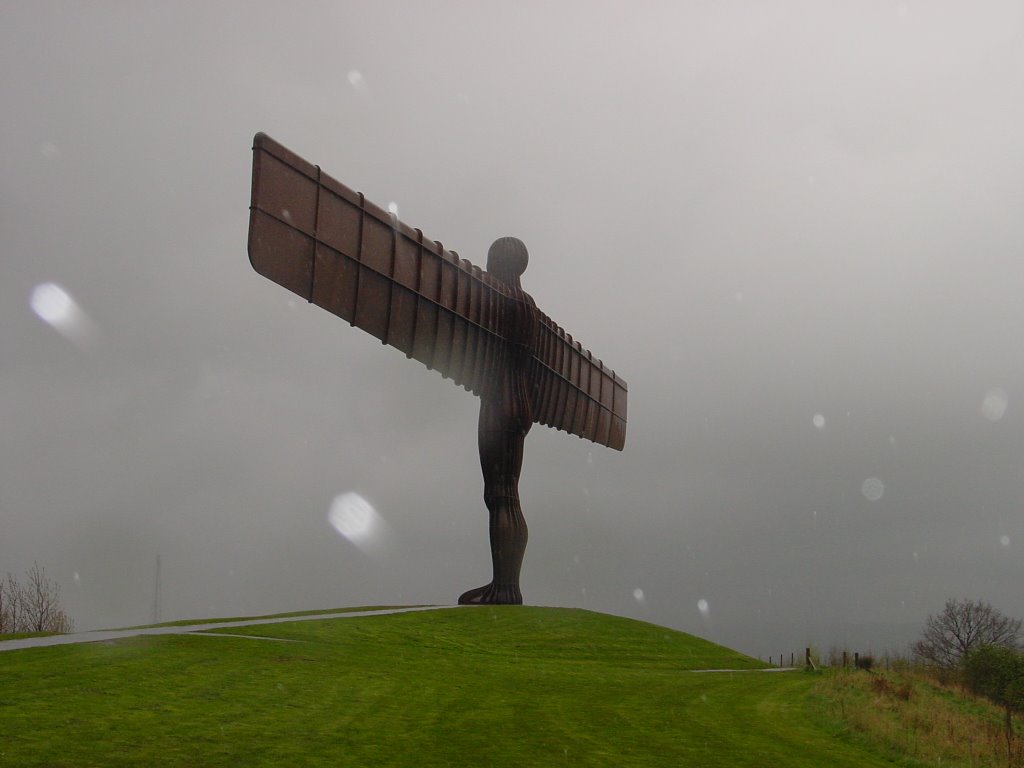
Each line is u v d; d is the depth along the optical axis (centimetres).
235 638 2920
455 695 2252
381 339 3591
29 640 2689
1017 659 3488
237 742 1598
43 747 1480
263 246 2981
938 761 1792
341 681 2331
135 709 1798
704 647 4219
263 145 2980
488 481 4694
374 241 3500
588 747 1712
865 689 2697
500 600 4681
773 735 1945
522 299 4509
